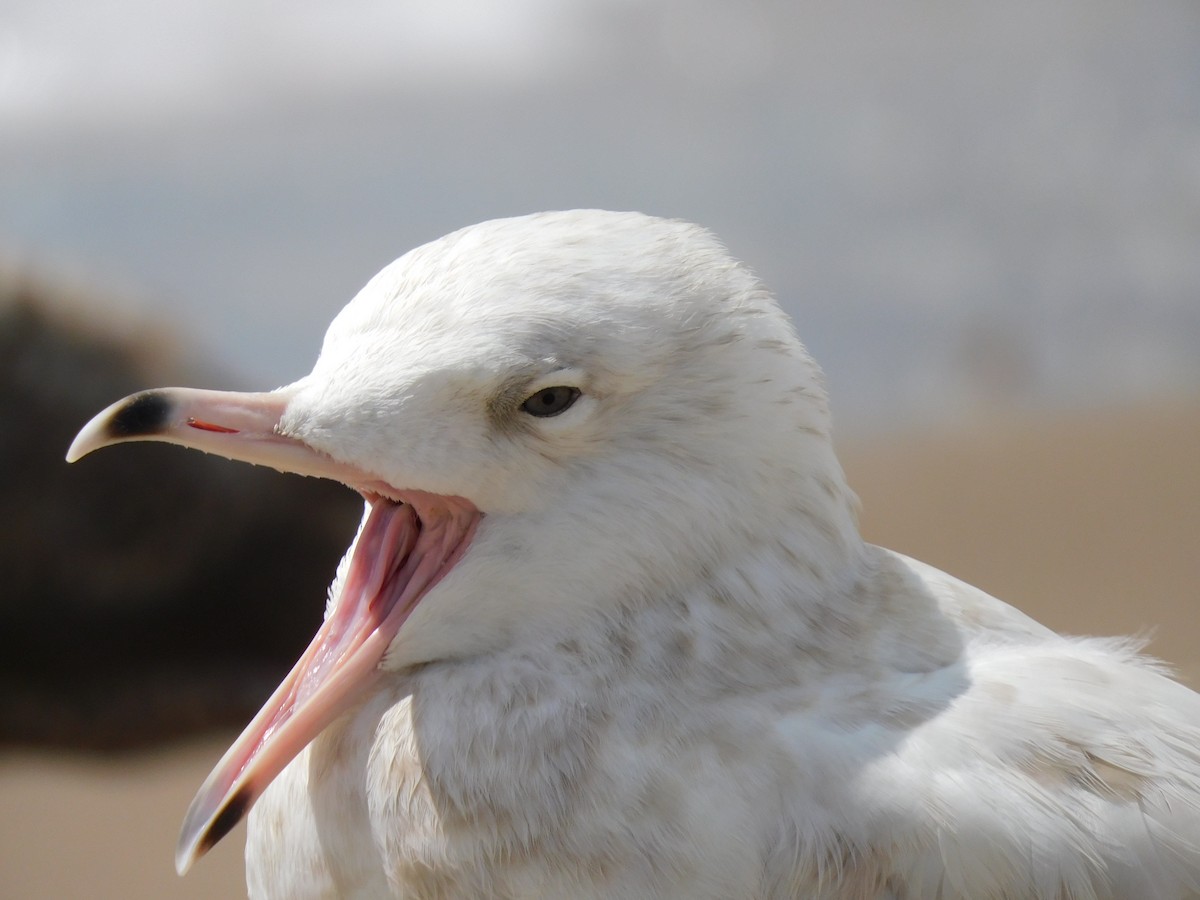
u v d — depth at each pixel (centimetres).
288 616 1196
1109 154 2031
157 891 1056
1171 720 429
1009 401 1769
